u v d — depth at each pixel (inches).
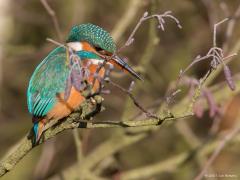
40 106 342.6
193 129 647.1
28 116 654.5
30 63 672.4
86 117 304.3
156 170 502.0
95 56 351.3
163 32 655.8
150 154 633.0
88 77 278.5
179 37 657.0
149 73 594.9
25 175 601.0
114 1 658.2
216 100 464.4
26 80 668.7
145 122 291.1
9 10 618.5
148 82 577.0
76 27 366.0
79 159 455.2
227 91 463.8
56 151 634.2
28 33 658.2
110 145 492.4
